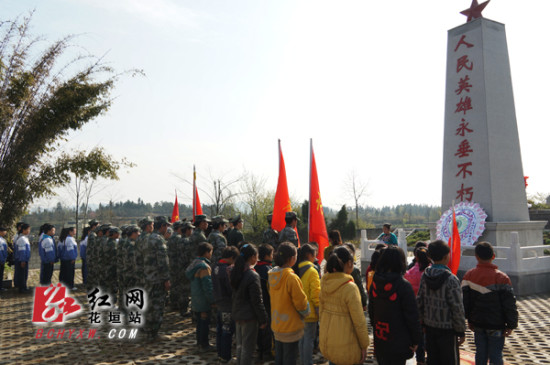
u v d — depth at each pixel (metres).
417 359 5.08
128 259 8.15
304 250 4.89
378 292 3.60
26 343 6.57
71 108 12.54
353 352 3.54
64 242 11.73
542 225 12.08
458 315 3.77
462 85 12.54
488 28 12.34
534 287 9.68
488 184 11.68
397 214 113.12
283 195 7.33
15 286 11.93
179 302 8.11
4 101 11.29
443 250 3.98
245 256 4.70
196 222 8.13
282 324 4.24
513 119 12.41
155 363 5.48
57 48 12.42
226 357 5.28
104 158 13.34
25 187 12.44
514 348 5.80
